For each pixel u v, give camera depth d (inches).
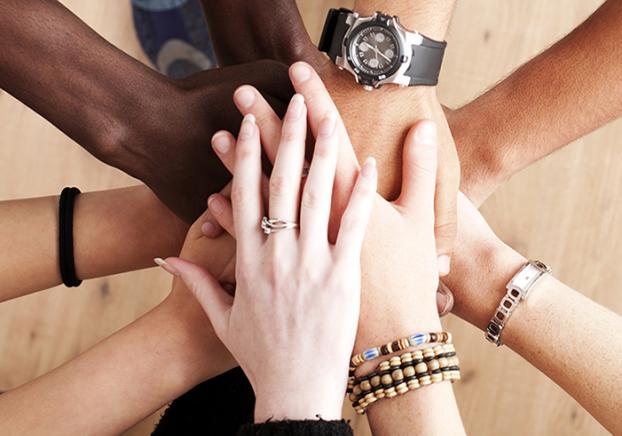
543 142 34.2
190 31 47.4
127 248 34.5
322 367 28.1
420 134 30.4
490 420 47.0
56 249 34.1
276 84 32.3
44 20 29.6
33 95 30.4
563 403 47.2
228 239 31.9
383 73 29.9
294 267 28.6
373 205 30.3
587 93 33.1
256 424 27.5
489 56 49.0
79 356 31.4
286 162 28.7
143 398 31.2
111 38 47.5
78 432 30.6
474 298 33.3
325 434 27.1
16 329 47.2
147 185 33.0
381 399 29.5
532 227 48.4
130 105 30.8
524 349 32.8
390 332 29.5
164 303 31.9
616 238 48.4
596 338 31.9
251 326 28.8
